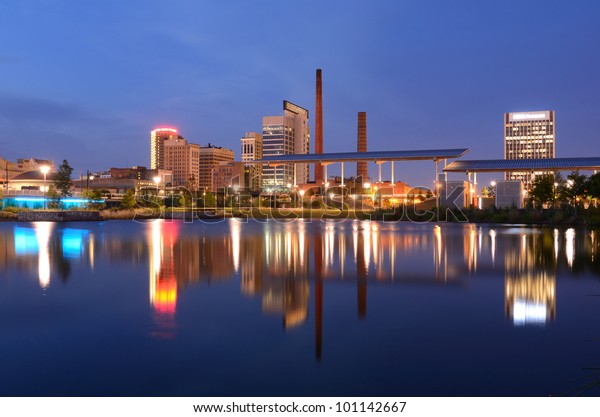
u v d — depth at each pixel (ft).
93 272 54.65
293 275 52.95
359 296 41.09
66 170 264.11
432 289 44.42
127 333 29.14
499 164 265.34
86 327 30.50
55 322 31.78
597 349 26.04
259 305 37.35
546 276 52.01
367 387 21.06
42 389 20.80
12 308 35.96
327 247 85.76
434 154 288.30
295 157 329.93
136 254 73.67
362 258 69.15
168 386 21.09
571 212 184.65
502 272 55.06
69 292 42.47
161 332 29.43
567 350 25.89
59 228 151.84
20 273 53.83
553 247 84.02
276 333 29.30
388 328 30.55
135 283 47.37
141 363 23.85
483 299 39.78
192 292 42.70
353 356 24.98
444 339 28.04
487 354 25.29
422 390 20.79
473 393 20.45
